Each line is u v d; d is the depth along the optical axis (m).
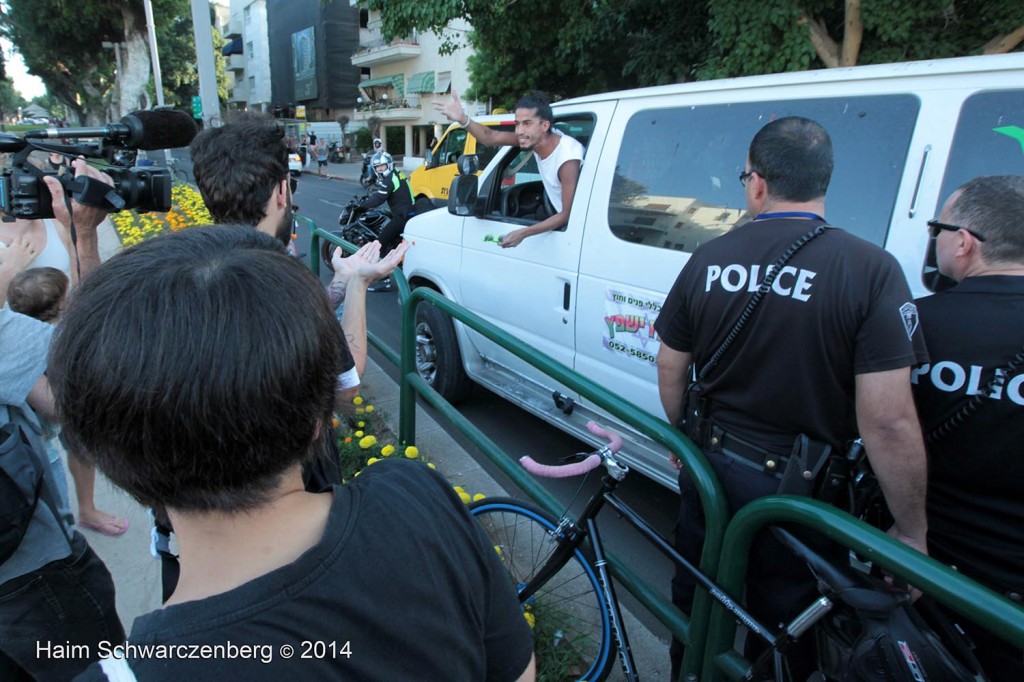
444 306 2.78
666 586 2.78
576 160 3.15
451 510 0.86
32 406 1.67
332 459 1.32
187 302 0.64
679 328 1.78
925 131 2.01
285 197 1.73
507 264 3.61
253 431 0.64
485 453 2.62
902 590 1.36
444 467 3.63
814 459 1.52
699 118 2.66
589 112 3.24
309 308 0.71
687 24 9.13
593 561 2.13
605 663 2.09
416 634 0.72
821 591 1.40
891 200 2.06
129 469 0.66
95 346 0.64
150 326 0.63
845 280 1.43
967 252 1.51
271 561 0.70
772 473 1.60
